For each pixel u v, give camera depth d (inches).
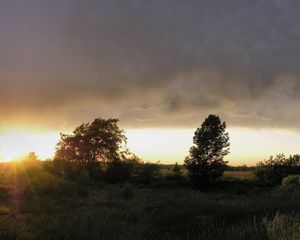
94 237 465.4
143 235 473.7
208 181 2399.1
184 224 509.4
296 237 318.7
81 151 2549.2
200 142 2470.5
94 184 1974.7
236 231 393.1
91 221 565.0
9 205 888.3
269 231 353.1
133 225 542.9
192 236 443.8
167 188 2167.8
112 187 1863.9
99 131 2576.3
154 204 778.8
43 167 2317.9
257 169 2427.4
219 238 392.2
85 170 2249.0
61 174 2317.9
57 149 2546.8
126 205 946.7
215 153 2443.4
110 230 503.2
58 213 791.1
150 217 600.1
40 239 461.1
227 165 2475.4
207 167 2410.2
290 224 378.9
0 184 1397.6
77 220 585.9
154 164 2608.3
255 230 377.1
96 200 1120.2
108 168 2554.1
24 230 494.6
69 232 484.4
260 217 507.8
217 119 2527.1
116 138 2593.5
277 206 601.3
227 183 2379.4
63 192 1331.2
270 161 2418.8
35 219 621.6
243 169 4340.6
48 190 1296.8
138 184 2380.7
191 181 2432.3
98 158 2588.6
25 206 865.5
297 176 1835.6
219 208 599.8
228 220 530.3
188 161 2470.5
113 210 807.1
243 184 2276.1
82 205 984.3
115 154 2576.3
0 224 508.7
